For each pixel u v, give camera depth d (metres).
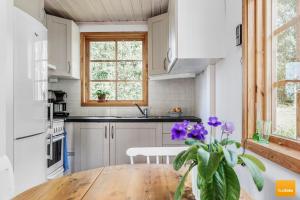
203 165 0.65
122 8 3.37
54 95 3.73
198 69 2.77
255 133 1.41
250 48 1.50
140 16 3.67
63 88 3.81
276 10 1.40
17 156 1.84
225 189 0.64
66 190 1.04
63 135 3.09
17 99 1.84
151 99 3.81
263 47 1.48
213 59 1.98
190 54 1.90
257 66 1.49
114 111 3.82
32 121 2.07
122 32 3.84
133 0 3.12
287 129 1.26
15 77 1.81
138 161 3.15
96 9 3.39
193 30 1.90
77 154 3.23
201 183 0.67
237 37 1.62
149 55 3.51
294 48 1.21
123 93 3.93
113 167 1.44
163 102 3.81
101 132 3.21
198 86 3.39
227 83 1.89
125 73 3.93
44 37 2.32
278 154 1.03
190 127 0.81
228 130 0.86
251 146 1.34
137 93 3.92
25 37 1.95
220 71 2.09
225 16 1.90
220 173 0.66
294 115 1.20
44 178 2.33
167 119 3.16
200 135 0.78
